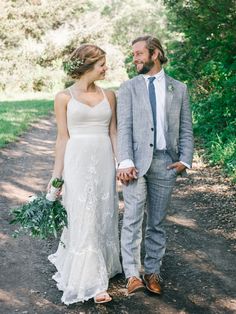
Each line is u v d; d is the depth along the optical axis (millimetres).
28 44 26359
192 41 10805
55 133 11266
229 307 3600
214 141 8219
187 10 9492
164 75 3535
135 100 3514
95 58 3531
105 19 30625
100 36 29375
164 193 3602
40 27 27953
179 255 4469
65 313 3482
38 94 24000
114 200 3787
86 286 3570
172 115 3508
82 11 29484
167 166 3545
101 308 3549
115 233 3865
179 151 3611
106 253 3799
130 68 19016
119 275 4031
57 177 3705
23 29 27172
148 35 3510
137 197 3559
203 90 10984
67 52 27766
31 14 27312
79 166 3578
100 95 3666
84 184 3566
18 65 26031
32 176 7234
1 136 9828
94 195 3592
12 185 6715
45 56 26844
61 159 3732
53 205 3592
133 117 3525
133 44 3514
